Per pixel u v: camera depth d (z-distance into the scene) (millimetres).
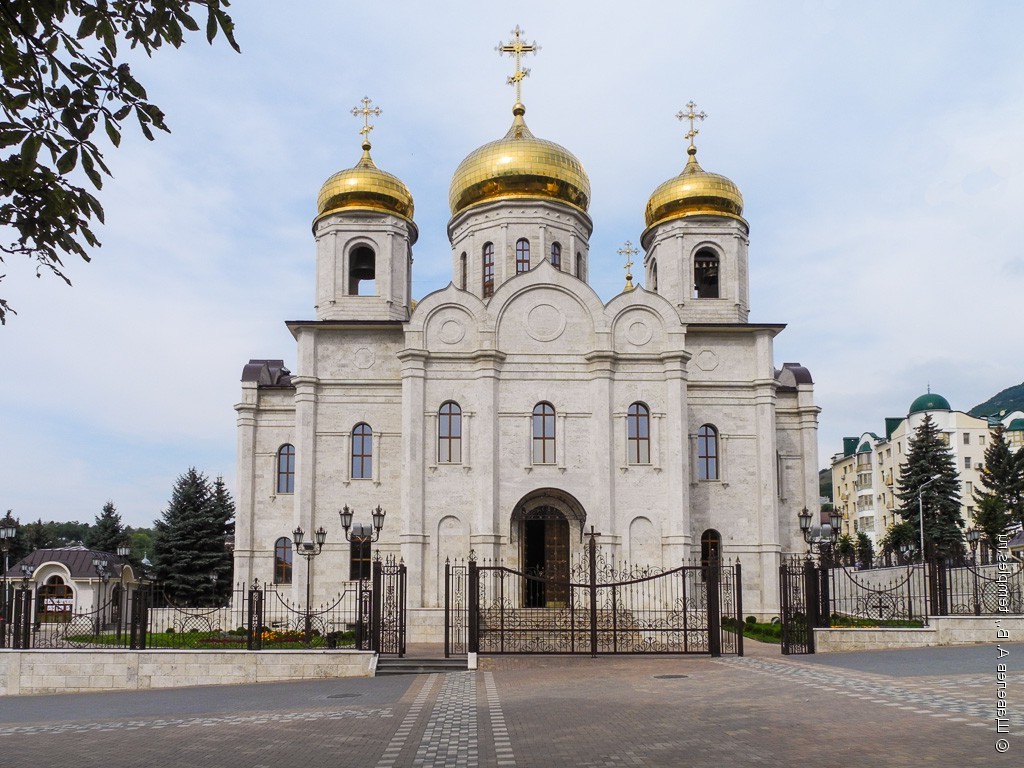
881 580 57031
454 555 52156
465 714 22438
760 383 56750
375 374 56125
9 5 10383
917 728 17891
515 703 23906
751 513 55938
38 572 60344
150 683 32875
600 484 52469
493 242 60906
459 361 53938
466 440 53062
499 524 52219
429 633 48938
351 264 61969
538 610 48219
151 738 20531
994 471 96062
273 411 58906
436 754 17672
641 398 54000
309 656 33281
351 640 41156
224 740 20000
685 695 24109
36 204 11023
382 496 54875
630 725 19812
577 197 61938
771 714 20422
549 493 53062
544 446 53531
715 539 55781
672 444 53219
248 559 57000
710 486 56094
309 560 45469
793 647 34938
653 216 63188
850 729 18172
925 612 42750
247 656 33188
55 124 10680
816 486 58938
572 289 54719
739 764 15617
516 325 54312
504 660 34469
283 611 54906
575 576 52125
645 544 52594
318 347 56188
